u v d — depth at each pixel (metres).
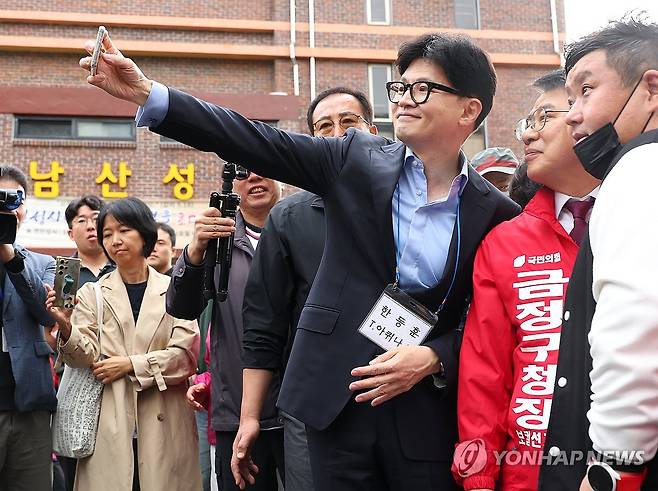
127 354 3.55
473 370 2.01
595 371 1.36
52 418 3.64
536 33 13.93
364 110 3.17
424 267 2.07
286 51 13.20
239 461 2.69
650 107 1.58
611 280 1.35
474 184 2.15
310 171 2.06
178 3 13.23
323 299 2.07
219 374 3.09
